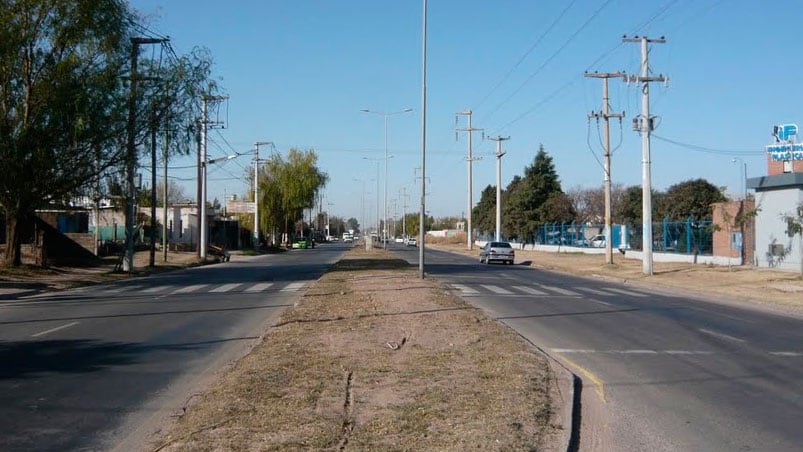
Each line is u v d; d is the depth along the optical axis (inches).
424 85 1204.5
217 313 724.0
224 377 378.3
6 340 539.2
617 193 3462.1
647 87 1425.9
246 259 2305.6
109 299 887.7
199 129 1362.0
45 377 402.6
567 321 682.8
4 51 1078.4
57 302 849.5
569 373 403.9
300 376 369.7
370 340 491.2
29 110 1134.4
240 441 257.3
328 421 283.7
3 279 1112.2
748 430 306.8
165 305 806.5
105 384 385.1
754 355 503.5
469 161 3243.1
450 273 1440.7
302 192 3592.5
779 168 1466.5
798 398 368.2
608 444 284.8
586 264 1892.2
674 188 2596.0
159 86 1258.0
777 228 1400.1
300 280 1226.0
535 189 3181.6
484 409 305.1
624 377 417.1
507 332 539.5
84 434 290.5
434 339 498.3
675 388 389.4
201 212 2007.9
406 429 273.4
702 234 1765.5
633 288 1210.0
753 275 1300.4
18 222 1247.5
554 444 268.8
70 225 2313.0
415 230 6619.1
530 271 1657.2
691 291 1141.1
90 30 1163.3
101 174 1258.0
